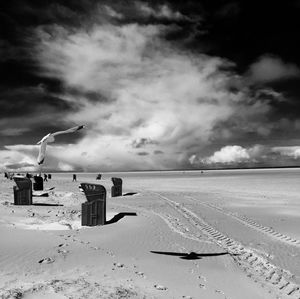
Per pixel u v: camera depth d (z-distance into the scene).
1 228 13.58
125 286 8.28
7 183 55.34
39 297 7.19
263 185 55.34
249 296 9.05
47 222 18.12
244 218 22.31
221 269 11.16
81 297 7.26
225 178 89.00
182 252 12.91
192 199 32.81
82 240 13.40
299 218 22.61
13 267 9.16
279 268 12.07
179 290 8.61
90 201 17.67
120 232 15.73
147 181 78.38
